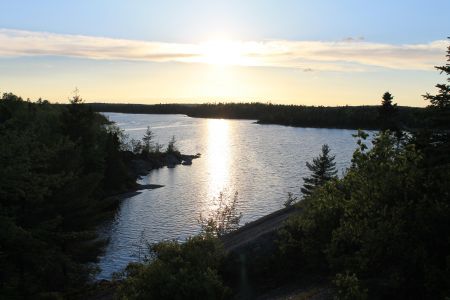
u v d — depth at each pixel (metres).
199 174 99.94
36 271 22.31
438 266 10.49
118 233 51.31
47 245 22.14
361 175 12.98
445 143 16.31
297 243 15.66
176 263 15.08
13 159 21.02
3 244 19.86
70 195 26.83
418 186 12.00
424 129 17.53
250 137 196.00
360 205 12.16
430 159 14.69
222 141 178.25
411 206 11.10
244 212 62.00
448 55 19.44
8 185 20.44
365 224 11.33
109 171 78.81
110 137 85.69
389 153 12.97
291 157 125.75
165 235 50.66
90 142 69.62
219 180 90.88
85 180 28.84
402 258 10.78
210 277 14.29
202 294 13.95
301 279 14.58
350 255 12.62
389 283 10.95
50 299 21.73
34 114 66.50
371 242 10.90
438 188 11.86
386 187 11.87
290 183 85.50
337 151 131.88
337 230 12.84
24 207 22.70
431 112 19.16
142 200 71.62
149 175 99.75
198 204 67.94
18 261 20.91
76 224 27.00
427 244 10.73
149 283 14.71
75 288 26.42
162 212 62.66
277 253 15.73
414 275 10.55
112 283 26.59
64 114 64.75
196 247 15.94
